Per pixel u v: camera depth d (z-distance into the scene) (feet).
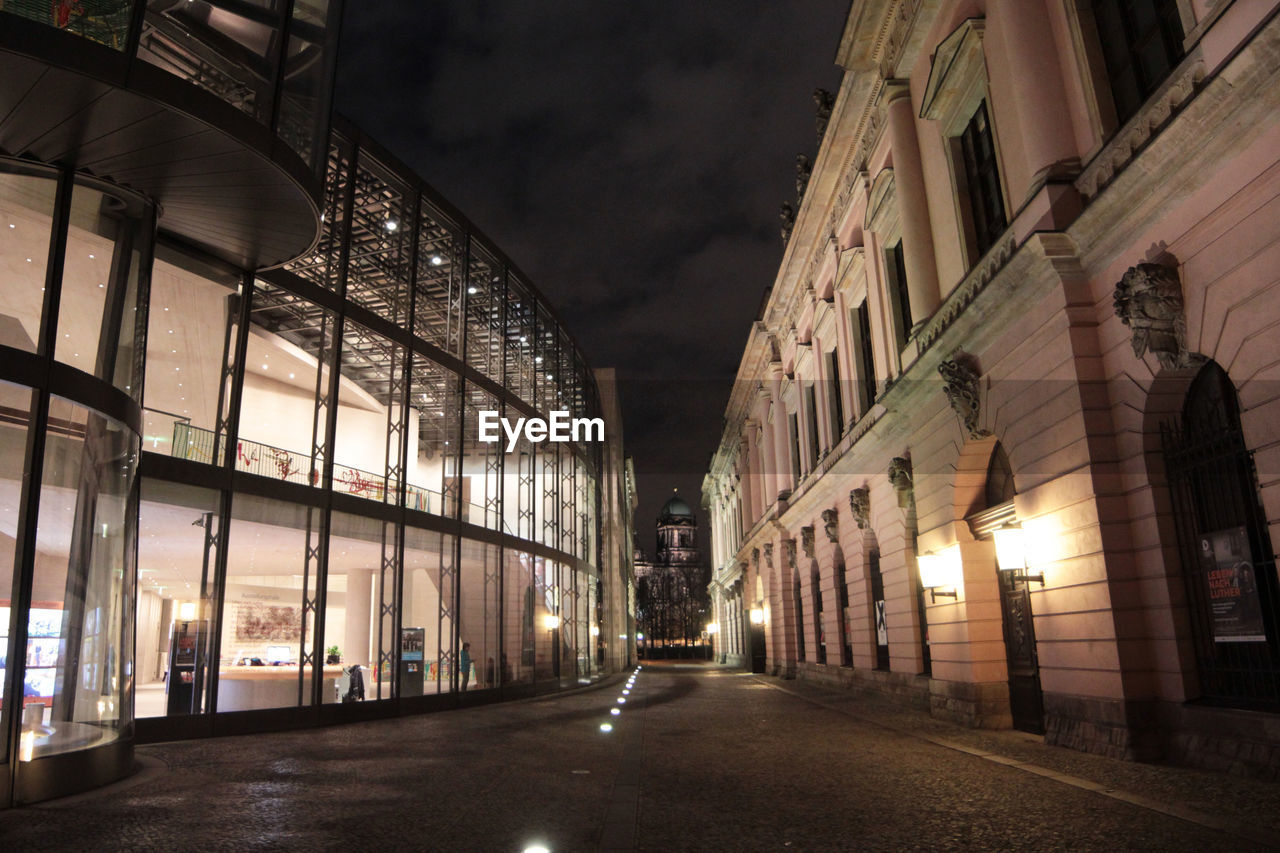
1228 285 28.07
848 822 23.52
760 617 145.38
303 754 40.96
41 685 29.81
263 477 54.54
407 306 69.87
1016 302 40.60
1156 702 33.19
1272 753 26.73
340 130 63.52
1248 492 29.81
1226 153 27.58
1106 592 34.42
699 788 29.60
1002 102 45.14
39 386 31.07
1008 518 44.80
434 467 77.15
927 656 61.93
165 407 50.37
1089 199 36.86
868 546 75.87
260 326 65.26
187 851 21.25
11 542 29.43
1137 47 35.42
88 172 36.58
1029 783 28.91
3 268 32.73
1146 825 21.93
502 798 28.19
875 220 68.28
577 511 112.68
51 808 27.53
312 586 75.77
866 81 67.26
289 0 42.09
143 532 58.08
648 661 277.64
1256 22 26.08
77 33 32.04
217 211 44.68
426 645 74.38
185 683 49.16
